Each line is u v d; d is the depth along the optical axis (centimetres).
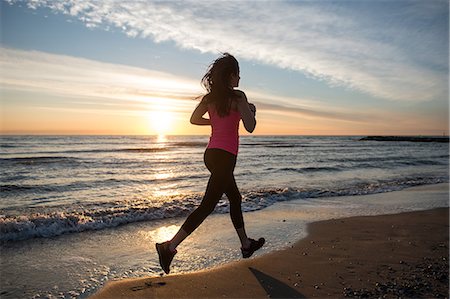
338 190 959
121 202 771
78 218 538
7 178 1312
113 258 379
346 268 338
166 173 1491
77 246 427
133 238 467
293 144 5997
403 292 276
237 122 265
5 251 404
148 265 355
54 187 1083
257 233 489
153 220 581
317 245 426
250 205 720
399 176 1449
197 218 260
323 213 654
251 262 358
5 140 5375
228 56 264
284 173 1542
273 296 274
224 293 280
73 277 323
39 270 340
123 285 296
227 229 506
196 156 2553
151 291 284
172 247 261
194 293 280
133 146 4038
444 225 550
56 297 280
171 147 3897
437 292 275
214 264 355
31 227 482
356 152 3659
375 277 312
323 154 3225
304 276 317
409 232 498
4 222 478
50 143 4581
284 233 490
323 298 269
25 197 900
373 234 486
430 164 2133
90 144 4444
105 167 1744
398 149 4538
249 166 1895
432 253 389
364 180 1294
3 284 305
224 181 259
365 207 728
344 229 516
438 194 929
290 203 768
